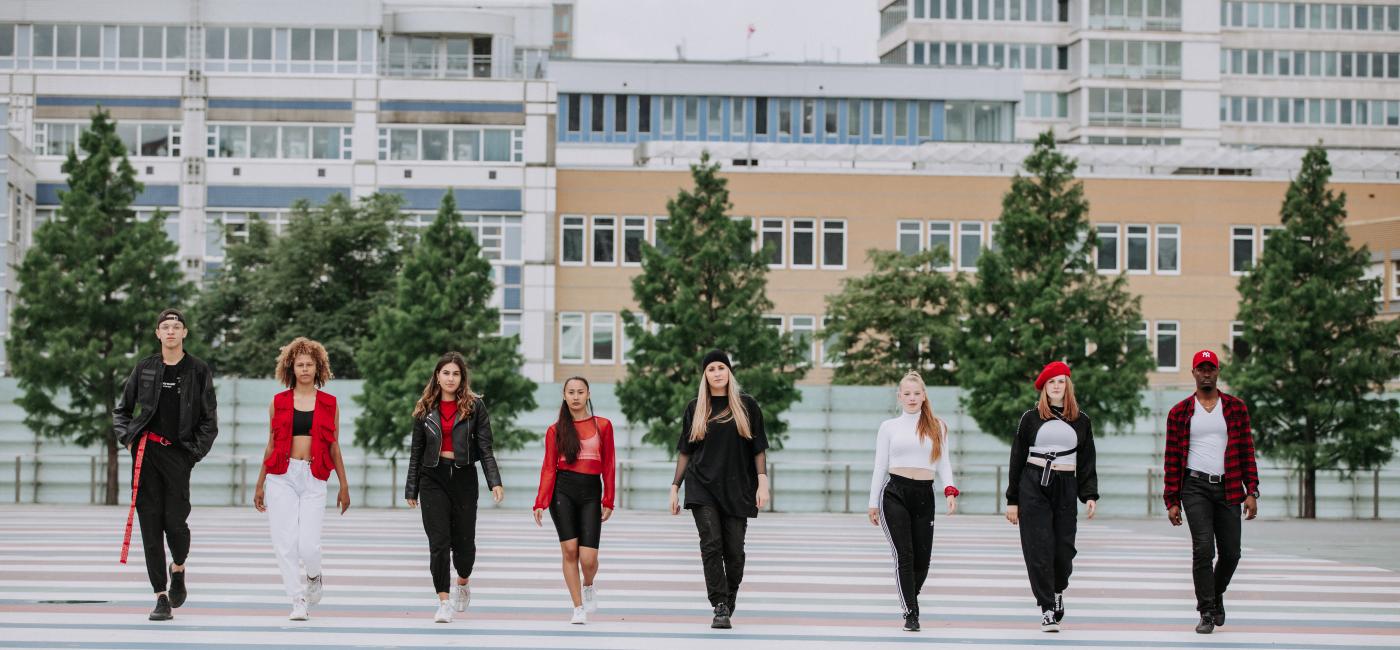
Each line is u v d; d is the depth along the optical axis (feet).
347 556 64.28
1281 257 118.93
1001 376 115.44
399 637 37.11
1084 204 118.62
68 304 114.93
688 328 117.60
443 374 40.01
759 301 120.98
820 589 52.11
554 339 199.72
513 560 62.85
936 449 39.78
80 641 35.78
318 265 174.50
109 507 112.27
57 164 195.00
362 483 125.18
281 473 39.58
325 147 198.90
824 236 201.98
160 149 197.88
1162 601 49.62
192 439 38.91
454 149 199.31
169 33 202.18
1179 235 203.10
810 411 130.21
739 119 259.19
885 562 64.90
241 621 39.83
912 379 40.06
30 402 114.42
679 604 46.24
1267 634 40.81
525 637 37.47
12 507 111.96
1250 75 359.25
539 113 199.72
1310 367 116.88
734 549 39.70
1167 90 330.54
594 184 201.16
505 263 197.98
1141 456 129.80
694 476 39.50
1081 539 85.92
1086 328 115.65
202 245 197.26
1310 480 120.06
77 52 202.59
